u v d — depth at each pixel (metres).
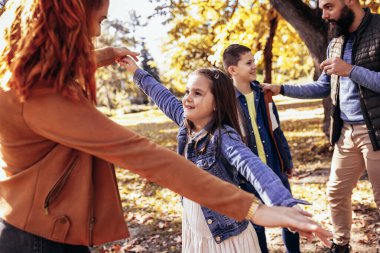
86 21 1.29
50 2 1.20
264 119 2.97
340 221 3.07
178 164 1.25
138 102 39.53
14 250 1.32
